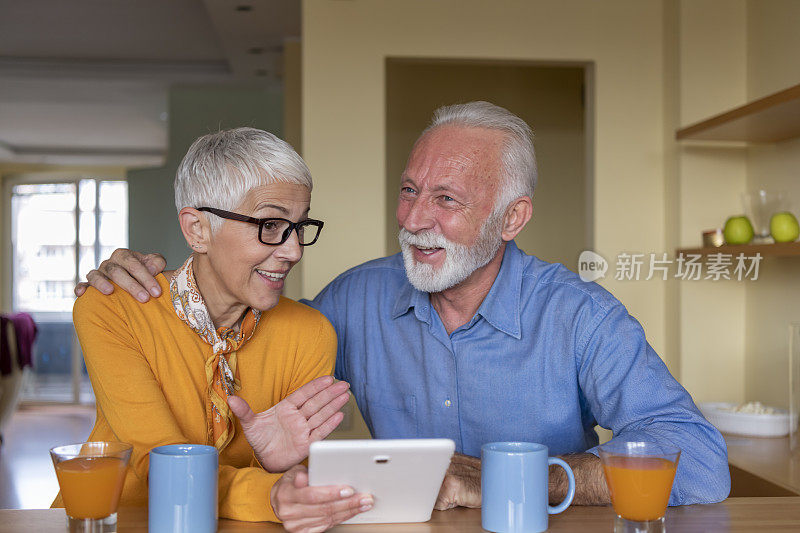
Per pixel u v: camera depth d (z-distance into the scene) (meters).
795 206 2.73
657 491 1.02
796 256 2.69
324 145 3.17
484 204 1.51
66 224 9.19
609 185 3.24
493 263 1.59
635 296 3.23
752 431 2.56
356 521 1.09
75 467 0.99
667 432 1.31
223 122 6.38
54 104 6.90
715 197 3.08
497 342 1.57
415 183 1.51
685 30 3.09
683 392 1.44
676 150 3.12
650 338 3.21
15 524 1.10
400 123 4.40
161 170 6.27
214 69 5.97
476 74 4.43
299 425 1.21
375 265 1.78
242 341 1.38
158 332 1.35
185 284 1.35
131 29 5.20
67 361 8.91
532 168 1.59
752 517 1.16
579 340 1.52
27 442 6.33
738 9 3.11
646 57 3.26
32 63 5.82
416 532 1.07
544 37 3.23
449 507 1.18
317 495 1.02
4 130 7.94
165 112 7.22
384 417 1.67
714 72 3.09
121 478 1.03
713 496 1.25
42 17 4.95
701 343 3.05
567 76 4.46
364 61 3.18
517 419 1.57
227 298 1.34
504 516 1.06
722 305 3.06
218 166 1.23
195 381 1.36
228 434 1.35
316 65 3.17
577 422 1.57
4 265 9.20
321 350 1.46
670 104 3.19
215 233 1.25
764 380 2.92
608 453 1.05
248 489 1.12
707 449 1.30
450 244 1.50
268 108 6.45
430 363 1.61
